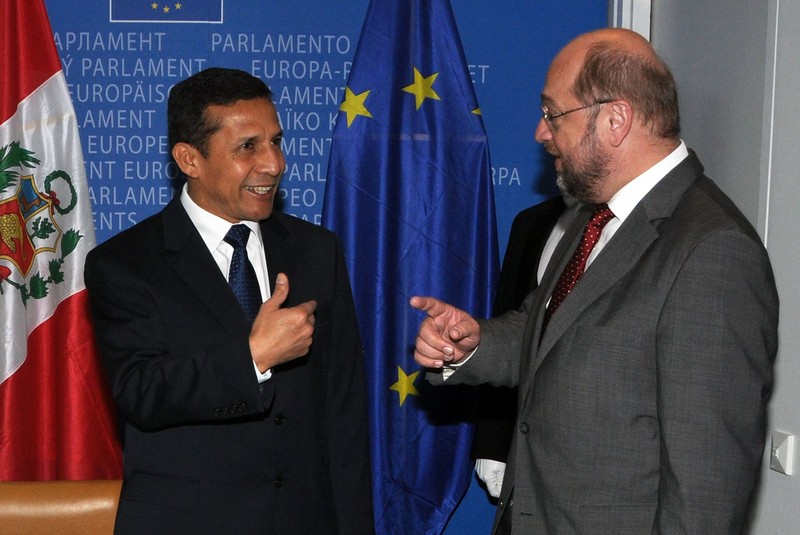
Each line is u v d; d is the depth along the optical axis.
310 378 1.92
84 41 3.01
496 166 3.11
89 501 2.03
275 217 2.08
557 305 1.73
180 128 1.89
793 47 2.09
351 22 3.04
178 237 1.92
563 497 1.60
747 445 1.43
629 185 1.63
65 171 2.80
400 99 2.86
